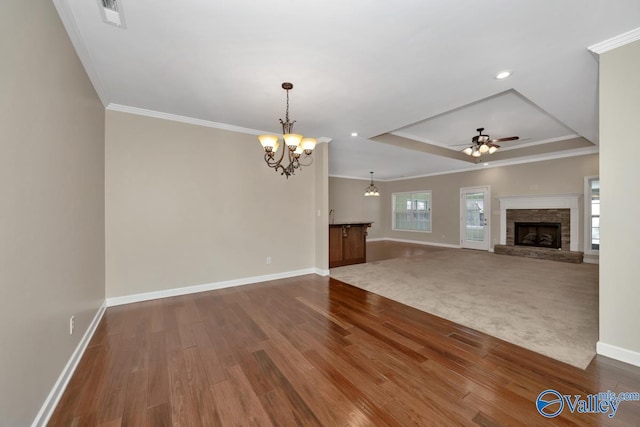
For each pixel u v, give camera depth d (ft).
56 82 5.77
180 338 8.09
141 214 11.28
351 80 8.95
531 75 8.66
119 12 5.87
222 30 6.49
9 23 4.03
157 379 6.12
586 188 19.65
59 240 5.91
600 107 6.93
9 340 3.99
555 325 8.89
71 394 5.64
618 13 5.85
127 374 6.31
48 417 5.00
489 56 7.59
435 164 24.66
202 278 12.72
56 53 5.75
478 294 12.23
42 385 4.98
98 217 9.48
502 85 9.36
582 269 17.21
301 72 8.45
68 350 6.32
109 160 10.64
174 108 11.21
